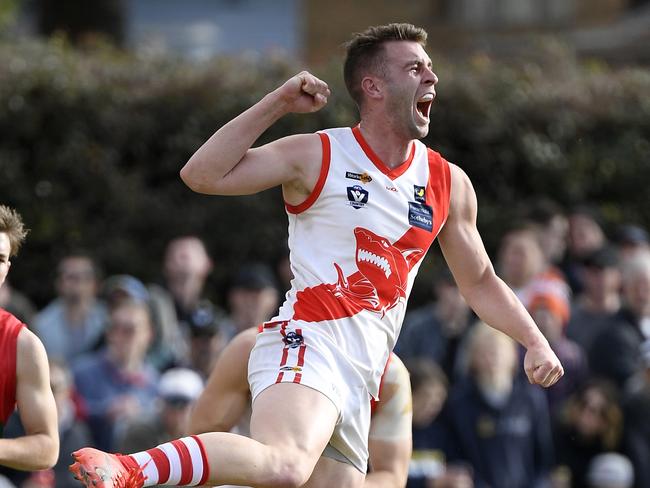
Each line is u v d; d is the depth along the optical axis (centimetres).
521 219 3569
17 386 1756
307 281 1658
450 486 2750
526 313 1742
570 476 2938
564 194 4091
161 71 4022
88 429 2898
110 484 1408
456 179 1742
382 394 1866
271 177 1642
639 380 3077
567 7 7231
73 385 2970
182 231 3881
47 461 1750
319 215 1662
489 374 2892
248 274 3136
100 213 3891
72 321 3306
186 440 1484
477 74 4162
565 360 3070
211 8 7062
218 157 1614
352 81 1698
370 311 1656
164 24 7044
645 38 6388
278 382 1598
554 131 4100
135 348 3008
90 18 6869
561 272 3603
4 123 3831
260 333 1689
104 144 3903
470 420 2873
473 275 1758
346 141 1681
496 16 7238
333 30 7062
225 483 1486
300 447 1529
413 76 1661
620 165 4112
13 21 5484
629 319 3238
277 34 7044
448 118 4038
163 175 3969
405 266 1680
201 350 2973
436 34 7206
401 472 1884
